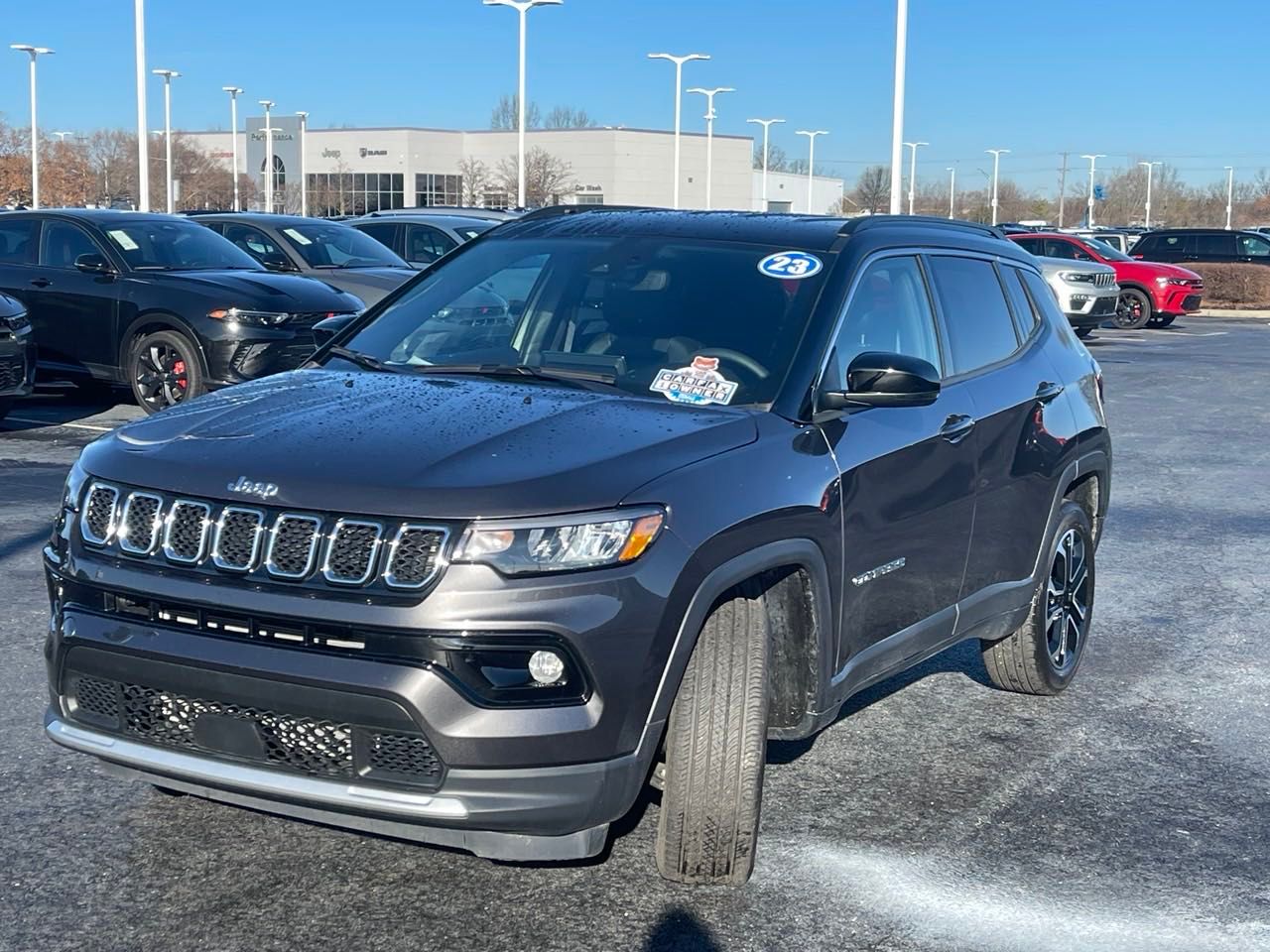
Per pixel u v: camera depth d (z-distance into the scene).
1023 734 5.39
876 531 4.37
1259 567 8.27
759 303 4.55
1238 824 4.56
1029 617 5.56
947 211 116.75
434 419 3.87
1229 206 109.38
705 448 3.82
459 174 89.00
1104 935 3.77
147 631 3.52
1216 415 15.11
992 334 5.45
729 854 3.81
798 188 93.69
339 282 15.09
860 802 4.66
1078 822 4.54
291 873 4.00
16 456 10.54
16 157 68.19
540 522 3.38
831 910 3.87
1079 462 5.77
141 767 3.58
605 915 3.80
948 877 4.10
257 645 3.41
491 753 3.32
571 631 3.36
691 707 3.72
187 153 76.69
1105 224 119.00
